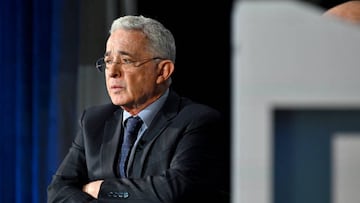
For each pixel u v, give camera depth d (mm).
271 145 1471
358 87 1462
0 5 6148
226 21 6020
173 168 3932
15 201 6273
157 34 4051
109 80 4051
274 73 1473
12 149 6246
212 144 4047
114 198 3844
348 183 1488
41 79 6168
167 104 4137
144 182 3857
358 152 1482
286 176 1494
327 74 1468
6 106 6211
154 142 4023
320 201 1494
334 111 1479
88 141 4199
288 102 1471
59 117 6148
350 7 2740
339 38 1463
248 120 1474
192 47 6070
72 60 6168
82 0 6156
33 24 6160
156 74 4059
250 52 1476
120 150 4098
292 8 1471
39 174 6184
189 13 6062
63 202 3982
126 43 3994
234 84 1479
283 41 1472
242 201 1469
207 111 4129
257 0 1504
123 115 4168
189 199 3887
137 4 6141
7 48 6176
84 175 4219
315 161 1489
